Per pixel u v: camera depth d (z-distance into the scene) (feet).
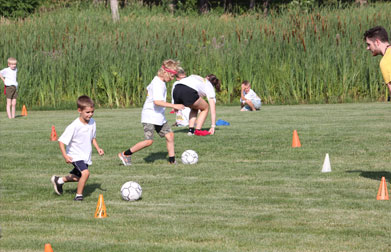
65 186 69.36
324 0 268.00
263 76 200.64
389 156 83.66
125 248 43.37
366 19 214.48
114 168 80.07
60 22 265.95
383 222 49.32
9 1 325.01
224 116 152.97
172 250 42.63
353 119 134.31
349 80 195.83
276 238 45.24
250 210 54.75
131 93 207.62
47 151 97.04
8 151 97.19
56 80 204.23
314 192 62.13
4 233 48.21
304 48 196.54
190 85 109.70
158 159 86.99
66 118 160.35
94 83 204.23
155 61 205.57
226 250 42.37
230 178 71.26
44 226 50.42
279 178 70.33
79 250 43.21
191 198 60.64
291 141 100.94
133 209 56.34
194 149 95.30
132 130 123.54
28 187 68.39
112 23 272.51
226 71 204.33
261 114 156.15
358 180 67.87
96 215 53.47
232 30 229.66
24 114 174.40
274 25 222.48
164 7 349.82
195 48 211.41
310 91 195.83
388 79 57.26
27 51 205.77
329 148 92.43
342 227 47.98
